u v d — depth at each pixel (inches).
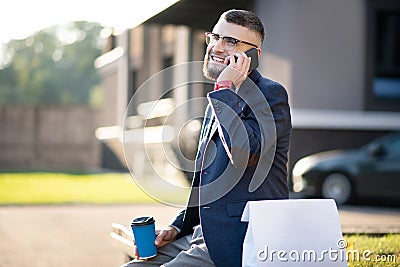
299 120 757.9
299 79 760.3
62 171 1237.7
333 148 770.8
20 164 1491.1
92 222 542.3
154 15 822.5
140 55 1182.3
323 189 718.5
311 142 765.9
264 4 794.8
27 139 1493.6
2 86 3097.9
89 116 1513.3
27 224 530.9
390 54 805.2
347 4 776.9
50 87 3115.2
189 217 198.5
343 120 771.4
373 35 783.1
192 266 178.2
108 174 1147.9
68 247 426.9
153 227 194.7
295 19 759.7
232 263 176.1
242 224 176.6
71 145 1507.1
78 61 3184.1
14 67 3161.9
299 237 170.9
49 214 593.3
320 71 767.7
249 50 182.7
